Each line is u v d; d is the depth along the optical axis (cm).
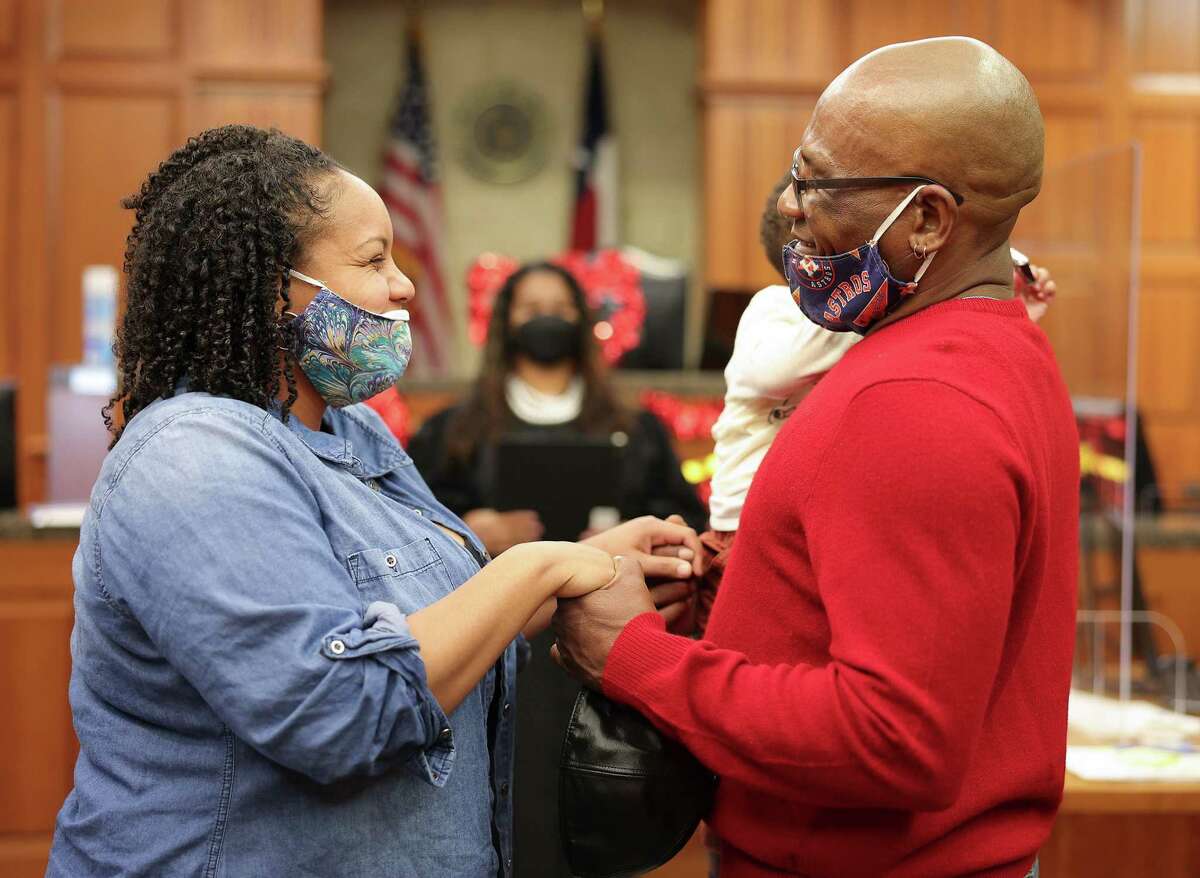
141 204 123
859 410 105
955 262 115
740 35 584
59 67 563
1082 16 596
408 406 455
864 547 102
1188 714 225
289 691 107
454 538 137
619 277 458
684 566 139
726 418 150
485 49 668
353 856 117
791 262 119
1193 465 616
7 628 327
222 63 566
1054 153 599
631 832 124
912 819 111
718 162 586
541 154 668
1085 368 206
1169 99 600
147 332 121
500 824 137
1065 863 284
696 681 114
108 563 112
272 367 122
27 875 325
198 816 115
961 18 590
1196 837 283
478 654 118
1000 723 114
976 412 103
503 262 488
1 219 562
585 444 276
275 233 120
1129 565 206
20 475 562
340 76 661
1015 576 108
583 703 127
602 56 661
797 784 106
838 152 112
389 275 127
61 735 329
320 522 121
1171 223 608
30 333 563
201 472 111
